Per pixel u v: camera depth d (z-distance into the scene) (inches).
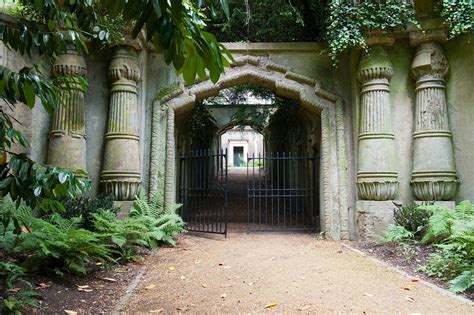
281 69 308.5
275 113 511.5
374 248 245.3
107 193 269.4
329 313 127.7
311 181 405.1
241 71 309.6
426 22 268.5
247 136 1194.6
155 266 203.0
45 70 262.1
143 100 294.0
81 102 267.9
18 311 113.0
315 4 314.3
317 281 168.2
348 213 293.4
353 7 262.8
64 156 255.0
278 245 269.0
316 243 276.5
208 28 333.1
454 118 274.2
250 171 965.8
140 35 269.7
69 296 140.6
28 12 207.5
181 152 425.4
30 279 146.7
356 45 284.2
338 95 305.7
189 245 266.4
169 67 306.8
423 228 236.7
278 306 134.7
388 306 135.1
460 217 199.5
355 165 294.5
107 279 168.6
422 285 163.0
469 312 129.2
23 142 95.1
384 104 279.3
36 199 88.7
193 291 155.4
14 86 90.9
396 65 290.0
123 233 215.5
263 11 321.7
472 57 271.6
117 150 270.1
